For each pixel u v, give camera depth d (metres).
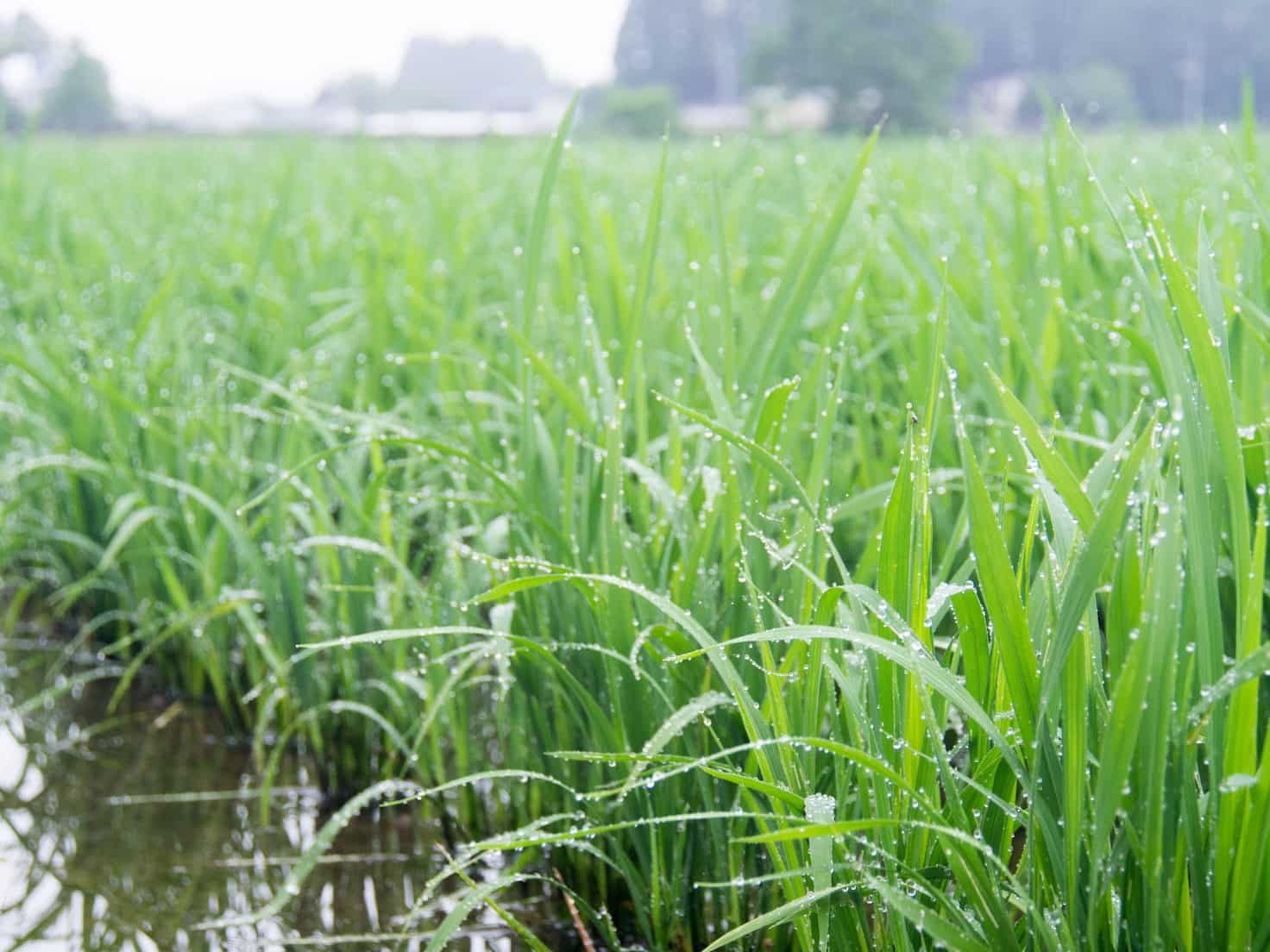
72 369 3.31
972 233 3.70
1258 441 1.63
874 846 1.25
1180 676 1.18
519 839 1.52
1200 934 1.14
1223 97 73.12
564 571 1.54
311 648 1.46
